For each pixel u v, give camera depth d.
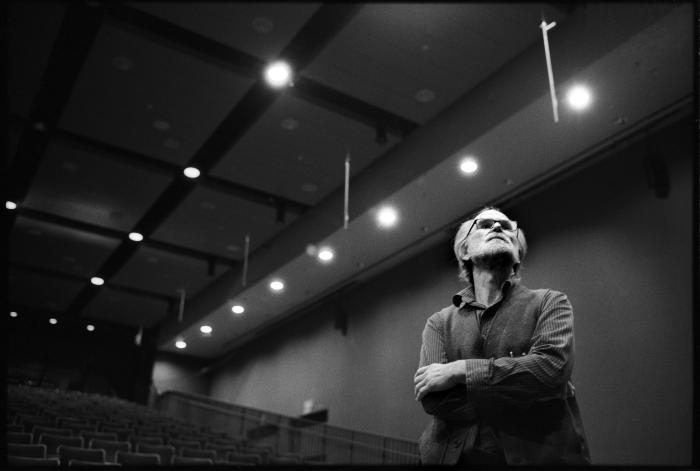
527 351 1.18
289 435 10.93
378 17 5.34
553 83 6.18
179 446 8.33
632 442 6.02
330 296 11.01
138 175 8.55
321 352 10.93
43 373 9.38
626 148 7.10
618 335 6.70
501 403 1.09
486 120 7.03
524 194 8.12
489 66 6.08
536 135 7.00
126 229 8.91
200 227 10.74
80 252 9.20
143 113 7.24
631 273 6.79
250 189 9.77
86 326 12.59
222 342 13.34
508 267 1.31
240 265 11.62
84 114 7.04
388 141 8.25
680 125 6.29
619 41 5.53
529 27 5.75
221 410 12.92
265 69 6.48
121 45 6.02
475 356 1.21
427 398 1.15
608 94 6.18
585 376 6.77
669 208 6.51
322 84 6.82
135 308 12.60
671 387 6.06
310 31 5.68
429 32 5.55
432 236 8.62
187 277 12.08
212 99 7.04
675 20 5.09
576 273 7.33
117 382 14.09
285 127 7.86
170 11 5.36
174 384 13.57
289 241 10.49
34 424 7.53
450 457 1.11
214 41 5.98
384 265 9.52
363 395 9.43
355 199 8.93
